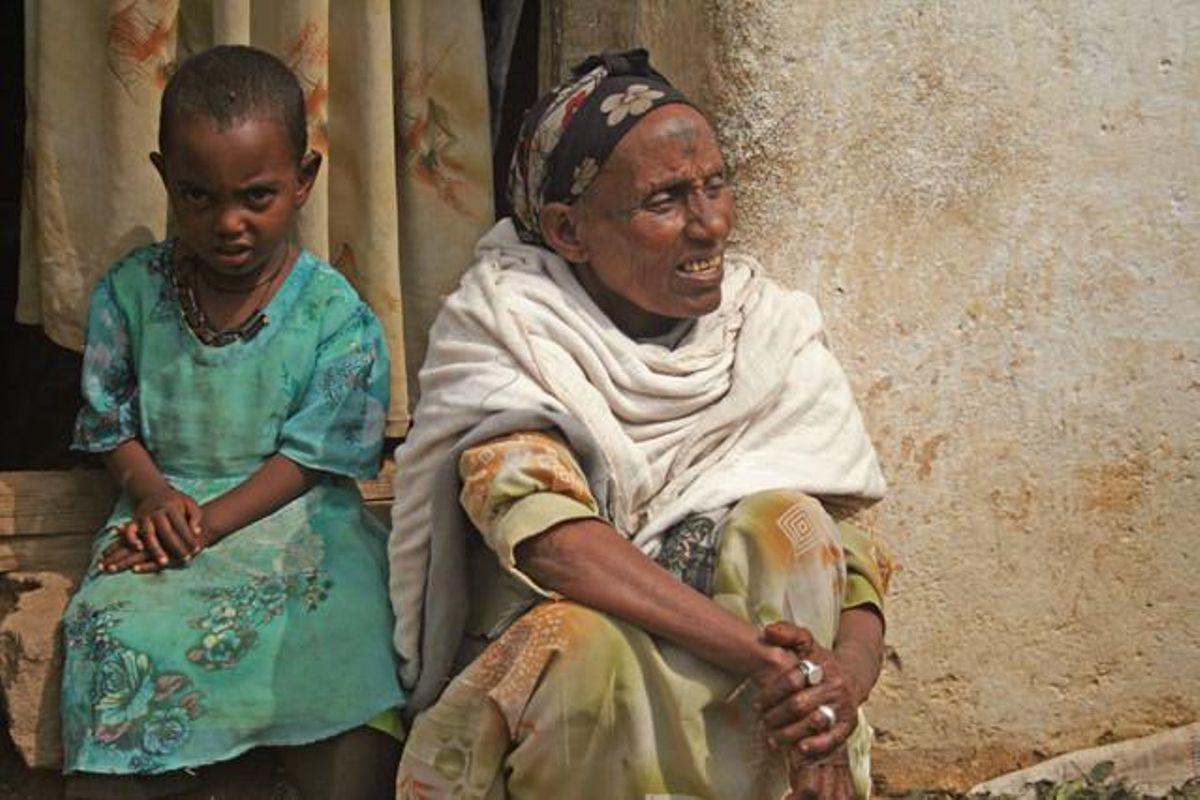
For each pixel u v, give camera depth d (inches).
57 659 200.5
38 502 220.7
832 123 222.4
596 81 193.3
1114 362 232.7
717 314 199.3
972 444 229.9
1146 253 232.5
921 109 225.0
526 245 202.5
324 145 228.5
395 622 199.3
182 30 230.2
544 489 180.7
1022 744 235.0
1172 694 238.8
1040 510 232.5
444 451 191.3
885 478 227.9
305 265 215.8
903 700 231.5
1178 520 236.5
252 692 193.5
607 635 175.9
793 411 195.8
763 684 174.1
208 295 212.5
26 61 228.1
